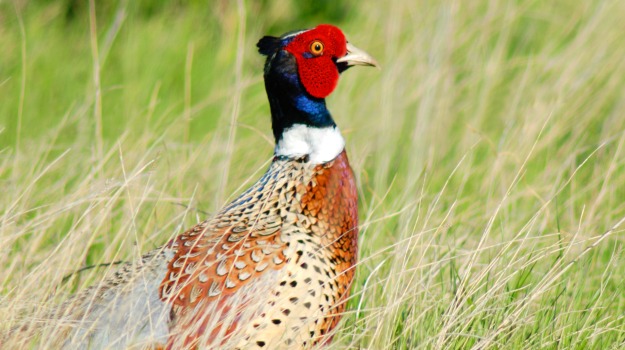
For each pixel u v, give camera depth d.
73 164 17.00
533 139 18.84
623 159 17.91
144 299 11.09
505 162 18.03
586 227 14.86
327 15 28.84
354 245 12.14
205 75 23.72
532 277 13.48
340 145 12.21
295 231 11.39
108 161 16.59
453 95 21.34
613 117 20.12
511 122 19.52
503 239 14.29
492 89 21.70
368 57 12.43
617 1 24.09
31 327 11.02
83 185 14.27
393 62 22.12
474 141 19.48
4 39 23.97
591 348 12.44
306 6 28.84
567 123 19.92
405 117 20.50
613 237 15.29
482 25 24.05
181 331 10.74
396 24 23.75
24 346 10.84
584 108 20.67
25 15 25.69
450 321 11.77
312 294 11.10
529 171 18.33
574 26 25.39
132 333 10.59
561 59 22.23
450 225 14.11
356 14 29.16
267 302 10.86
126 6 25.78
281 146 12.24
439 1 24.44
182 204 14.52
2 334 11.03
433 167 18.27
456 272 13.15
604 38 22.80
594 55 22.09
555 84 20.94
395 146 19.39
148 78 23.03
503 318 12.39
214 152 17.34
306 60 12.10
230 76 23.02
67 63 23.91
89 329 10.63
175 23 26.14
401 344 12.09
